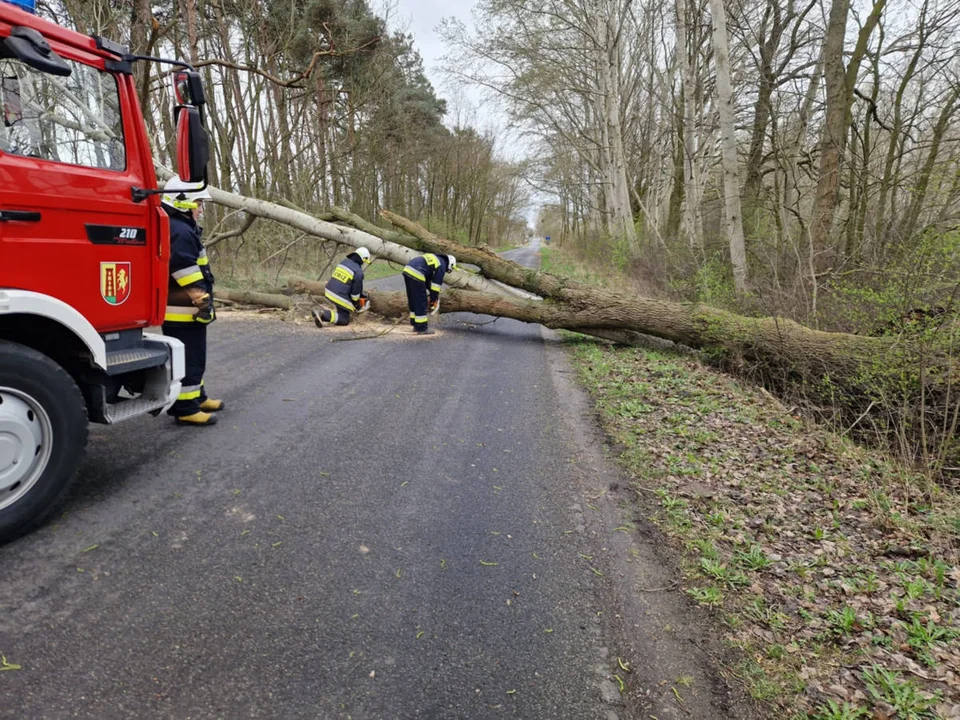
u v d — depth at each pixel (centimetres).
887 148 1444
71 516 312
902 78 1257
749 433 520
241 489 359
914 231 1012
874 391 582
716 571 301
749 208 1391
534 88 1911
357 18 1989
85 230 310
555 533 335
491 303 962
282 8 1762
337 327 929
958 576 304
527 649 240
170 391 381
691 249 1351
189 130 325
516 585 283
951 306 540
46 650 216
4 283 275
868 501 393
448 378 668
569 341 954
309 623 244
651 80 2148
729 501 385
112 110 325
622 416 557
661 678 230
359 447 442
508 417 540
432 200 3238
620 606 273
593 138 2519
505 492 383
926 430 521
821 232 1085
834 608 278
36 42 256
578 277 1948
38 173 284
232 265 1200
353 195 2286
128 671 210
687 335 798
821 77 1302
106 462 382
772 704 220
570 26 1798
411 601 264
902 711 215
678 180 1961
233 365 659
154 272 358
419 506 355
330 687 211
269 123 1861
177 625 236
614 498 385
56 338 317
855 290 726
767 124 1466
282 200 1090
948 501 407
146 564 275
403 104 2652
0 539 277
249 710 198
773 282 898
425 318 922
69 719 187
